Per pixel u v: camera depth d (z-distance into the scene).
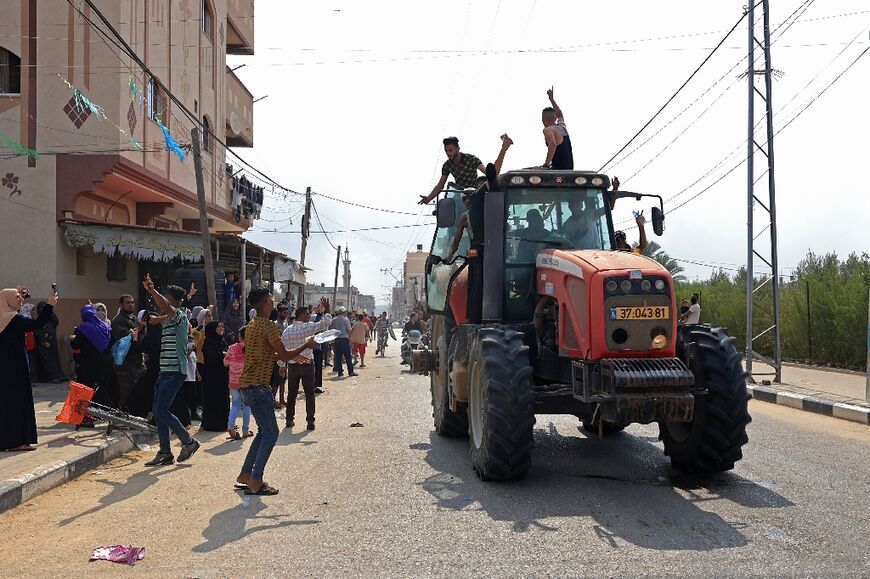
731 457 7.19
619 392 6.54
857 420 11.76
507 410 7.00
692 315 17.89
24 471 7.37
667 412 6.52
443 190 10.75
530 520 5.95
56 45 15.92
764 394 15.06
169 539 5.68
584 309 6.88
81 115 15.92
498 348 7.24
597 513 6.14
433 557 5.08
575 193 8.46
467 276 9.13
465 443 9.71
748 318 17.39
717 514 6.07
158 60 18.59
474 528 5.75
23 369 8.62
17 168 15.81
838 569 4.72
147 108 17.84
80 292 16.73
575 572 4.73
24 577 4.87
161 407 8.59
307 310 11.38
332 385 18.36
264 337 7.12
